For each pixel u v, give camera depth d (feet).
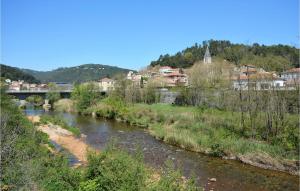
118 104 229.04
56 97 344.08
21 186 47.85
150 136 144.56
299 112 119.34
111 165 49.85
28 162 55.57
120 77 293.43
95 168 50.85
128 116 203.00
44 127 148.25
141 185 45.78
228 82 196.54
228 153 103.45
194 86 225.76
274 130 112.16
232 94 159.84
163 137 133.90
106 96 295.28
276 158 92.94
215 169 89.71
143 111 198.80
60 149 103.76
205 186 74.74
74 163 84.33
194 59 560.61
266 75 134.51
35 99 381.81
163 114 176.86
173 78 422.82
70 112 276.62
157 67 591.37
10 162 51.83
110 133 154.71
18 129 84.12
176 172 48.34
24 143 72.28
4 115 88.38
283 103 116.57
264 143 106.42
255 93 132.05
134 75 464.65
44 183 50.31
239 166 93.09
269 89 126.72
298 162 88.94
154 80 303.07
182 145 119.24
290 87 132.87
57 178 51.60
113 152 54.65
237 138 113.19
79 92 294.05
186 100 231.91
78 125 186.91
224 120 134.72
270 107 118.32
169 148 117.19
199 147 112.68
